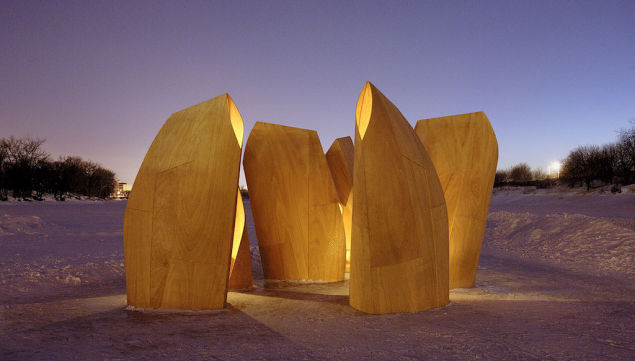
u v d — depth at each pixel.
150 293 5.61
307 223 8.37
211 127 5.68
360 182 5.50
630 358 3.32
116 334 4.32
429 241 5.43
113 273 8.99
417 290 5.28
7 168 49.50
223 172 5.55
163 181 5.63
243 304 5.97
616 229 12.46
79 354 3.63
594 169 40.03
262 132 8.39
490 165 7.04
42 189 58.06
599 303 5.65
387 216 5.30
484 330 4.23
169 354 3.64
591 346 3.64
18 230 16.81
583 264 10.08
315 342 3.99
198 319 5.03
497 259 11.45
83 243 14.09
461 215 6.99
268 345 3.90
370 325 4.62
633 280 7.92
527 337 3.94
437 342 3.87
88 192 80.38
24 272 8.57
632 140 38.78
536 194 44.28
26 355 3.60
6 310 5.49
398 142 5.46
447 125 7.23
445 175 7.07
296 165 8.41
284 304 5.96
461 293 6.61
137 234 5.67
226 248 5.56
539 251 12.47
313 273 8.31
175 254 5.56
